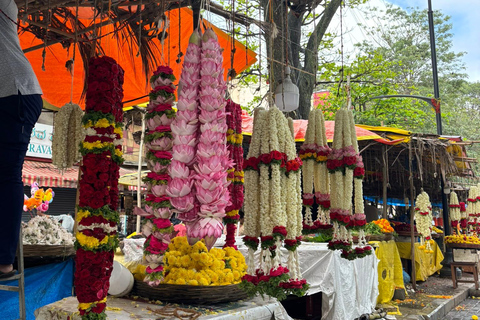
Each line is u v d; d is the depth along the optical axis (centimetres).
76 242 228
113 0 290
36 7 304
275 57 622
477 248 966
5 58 238
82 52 378
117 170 247
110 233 234
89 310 226
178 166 218
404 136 838
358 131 754
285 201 262
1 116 234
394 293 803
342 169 327
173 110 273
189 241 223
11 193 231
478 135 3075
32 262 393
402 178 1050
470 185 1336
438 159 980
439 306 750
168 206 262
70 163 302
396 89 1681
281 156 256
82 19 410
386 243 767
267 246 251
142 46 359
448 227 1180
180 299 302
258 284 252
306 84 770
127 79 540
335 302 503
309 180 336
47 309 279
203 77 225
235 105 346
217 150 222
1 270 233
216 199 218
